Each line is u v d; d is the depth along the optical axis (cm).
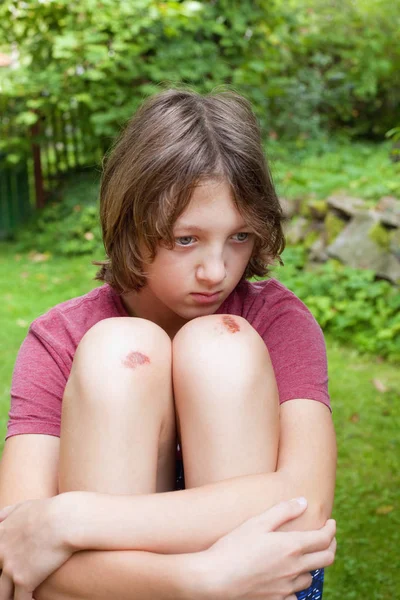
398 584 209
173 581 107
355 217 461
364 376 367
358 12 743
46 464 132
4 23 677
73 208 675
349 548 227
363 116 766
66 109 676
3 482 130
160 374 123
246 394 120
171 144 123
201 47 648
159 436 125
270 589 110
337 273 443
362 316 407
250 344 125
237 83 656
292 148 650
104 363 120
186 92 133
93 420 117
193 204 123
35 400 136
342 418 320
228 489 115
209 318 130
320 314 425
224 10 660
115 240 135
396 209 444
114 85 636
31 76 654
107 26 630
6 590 117
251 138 129
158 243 127
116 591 110
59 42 616
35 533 112
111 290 149
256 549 110
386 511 247
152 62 646
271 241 138
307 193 511
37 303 503
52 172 747
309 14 753
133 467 117
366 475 272
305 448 126
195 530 112
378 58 734
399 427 311
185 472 124
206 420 120
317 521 118
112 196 133
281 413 133
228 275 131
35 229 699
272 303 146
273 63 679
